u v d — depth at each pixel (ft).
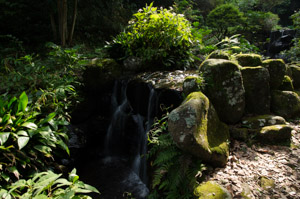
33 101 11.03
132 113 12.51
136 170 11.16
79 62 13.33
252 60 10.41
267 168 7.00
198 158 6.98
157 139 8.34
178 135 6.61
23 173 7.72
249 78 9.49
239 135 8.39
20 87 12.47
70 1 21.83
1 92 12.92
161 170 7.23
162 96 10.00
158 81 11.27
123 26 27.07
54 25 19.98
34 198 5.03
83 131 12.84
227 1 45.52
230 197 5.63
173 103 9.55
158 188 7.55
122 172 11.12
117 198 9.08
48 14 19.75
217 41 24.48
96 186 9.91
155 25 13.14
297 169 6.90
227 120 8.89
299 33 26.12
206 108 7.37
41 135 8.29
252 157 7.57
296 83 12.04
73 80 12.89
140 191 9.42
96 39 24.08
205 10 42.50
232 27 30.96
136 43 14.19
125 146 12.61
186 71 13.66
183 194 6.53
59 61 13.88
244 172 6.85
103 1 26.20
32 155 7.96
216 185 6.14
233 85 8.61
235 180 6.53
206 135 7.00
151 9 13.48
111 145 13.50
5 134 7.04
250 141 8.23
